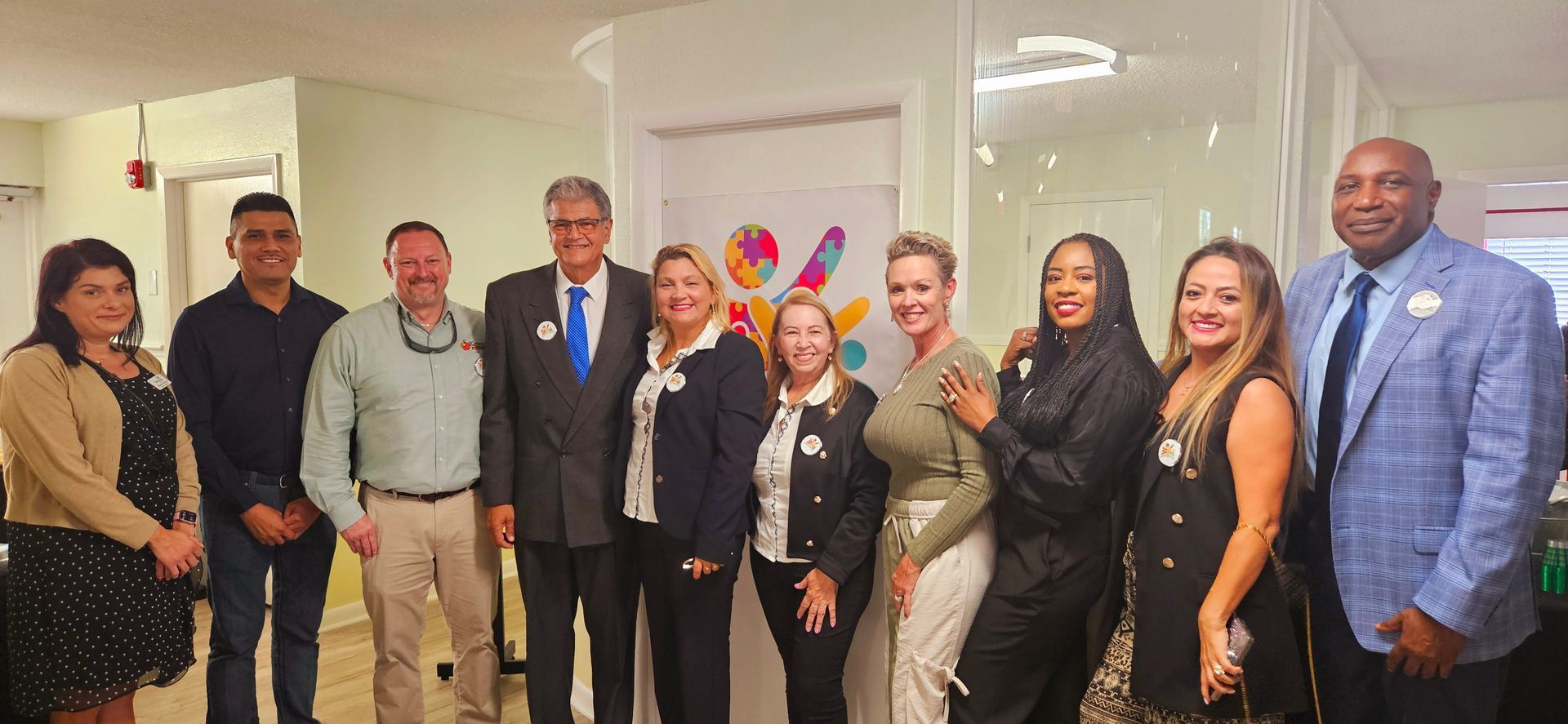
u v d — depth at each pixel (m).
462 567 2.42
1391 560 1.65
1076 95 2.11
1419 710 1.67
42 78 3.78
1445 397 1.59
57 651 2.11
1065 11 2.11
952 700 1.99
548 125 4.66
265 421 2.51
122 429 2.17
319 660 3.50
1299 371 1.77
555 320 2.31
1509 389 1.51
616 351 2.29
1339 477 1.70
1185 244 2.01
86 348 2.18
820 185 2.54
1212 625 1.58
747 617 2.67
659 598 2.31
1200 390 1.66
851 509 2.14
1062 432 1.78
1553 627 1.73
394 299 2.44
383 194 3.94
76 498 2.08
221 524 2.52
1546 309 1.51
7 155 4.88
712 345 2.19
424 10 2.76
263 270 2.49
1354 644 1.72
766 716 2.68
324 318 2.65
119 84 3.88
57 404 2.07
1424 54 1.73
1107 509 1.82
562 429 2.27
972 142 2.25
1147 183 2.04
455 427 2.39
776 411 2.27
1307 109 1.86
